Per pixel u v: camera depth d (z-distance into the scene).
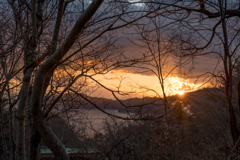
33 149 5.54
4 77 5.31
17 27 5.22
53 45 4.80
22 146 4.71
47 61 4.39
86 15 4.26
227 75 6.66
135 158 5.09
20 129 4.72
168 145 4.89
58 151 5.00
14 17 5.09
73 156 5.36
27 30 5.14
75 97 5.62
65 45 4.32
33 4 4.11
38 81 4.51
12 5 4.87
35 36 4.51
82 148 5.48
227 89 6.71
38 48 5.73
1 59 5.07
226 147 6.53
